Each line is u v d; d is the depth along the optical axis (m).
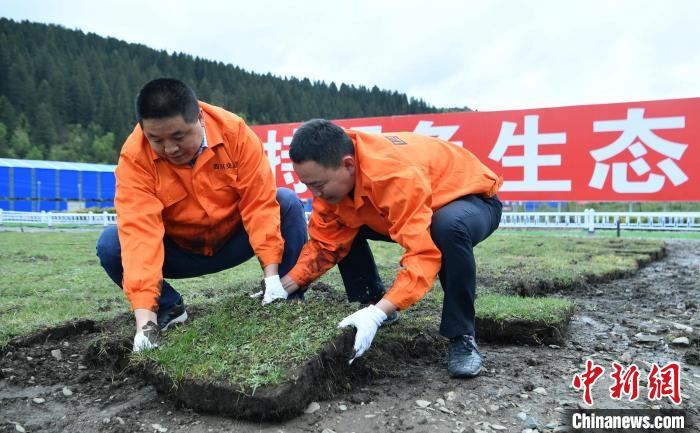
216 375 1.96
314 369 2.03
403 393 2.16
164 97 2.13
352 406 2.03
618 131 9.91
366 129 11.73
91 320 3.07
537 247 7.28
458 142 11.03
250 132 2.66
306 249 2.68
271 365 1.98
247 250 2.96
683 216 9.98
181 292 4.21
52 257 7.18
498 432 1.82
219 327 2.36
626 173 9.90
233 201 2.70
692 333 2.95
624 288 4.55
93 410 2.07
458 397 2.11
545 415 1.95
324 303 2.55
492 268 5.13
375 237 2.65
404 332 2.73
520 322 2.83
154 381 2.13
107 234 2.72
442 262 2.26
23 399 2.17
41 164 27.50
